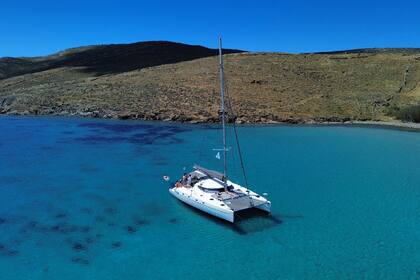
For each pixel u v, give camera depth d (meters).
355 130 75.12
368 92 102.50
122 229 29.25
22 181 39.62
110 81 109.94
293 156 52.50
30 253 25.55
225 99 92.94
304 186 39.56
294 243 27.42
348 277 23.47
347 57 127.00
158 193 36.84
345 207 34.03
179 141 61.53
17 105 91.19
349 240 27.98
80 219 30.83
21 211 32.06
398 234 29.00
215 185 33.38
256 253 26.06
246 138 65.56
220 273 23.75
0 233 28.11
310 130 74.75
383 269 24.33
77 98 94.69
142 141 60.66
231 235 28.52
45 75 138.75
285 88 103.75
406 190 38.59
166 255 25.69
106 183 39.56
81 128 71.12
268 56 131.00
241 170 45.28
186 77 111.12
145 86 102.31
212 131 71.38
